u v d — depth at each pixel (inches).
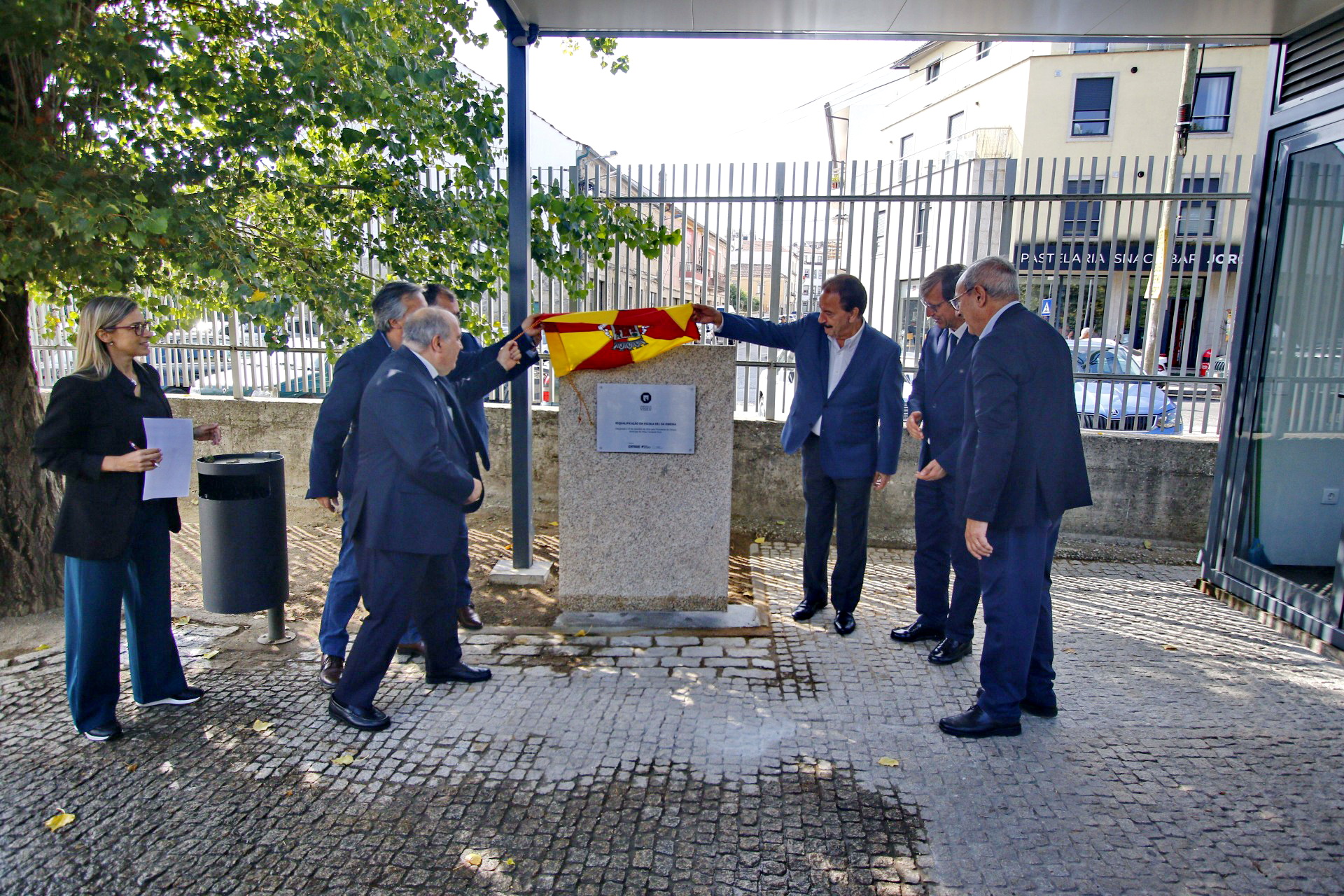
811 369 162.1
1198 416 234.8
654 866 93.9
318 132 180.5
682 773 113.1
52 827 99.7
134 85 148.0
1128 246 229.9
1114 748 120.6
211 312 265.9
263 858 95.0
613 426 165.5
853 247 239.8
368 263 242.4
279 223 191.3
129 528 117.8
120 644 137.1
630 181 243.3
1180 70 856.3
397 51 164.9
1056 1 162.7
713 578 171.0
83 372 117.3
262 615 173.0
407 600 123.4
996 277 119.9
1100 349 236.4
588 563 171.2
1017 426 117.3
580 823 101.7
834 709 132.3
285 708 131.3
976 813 104.2
